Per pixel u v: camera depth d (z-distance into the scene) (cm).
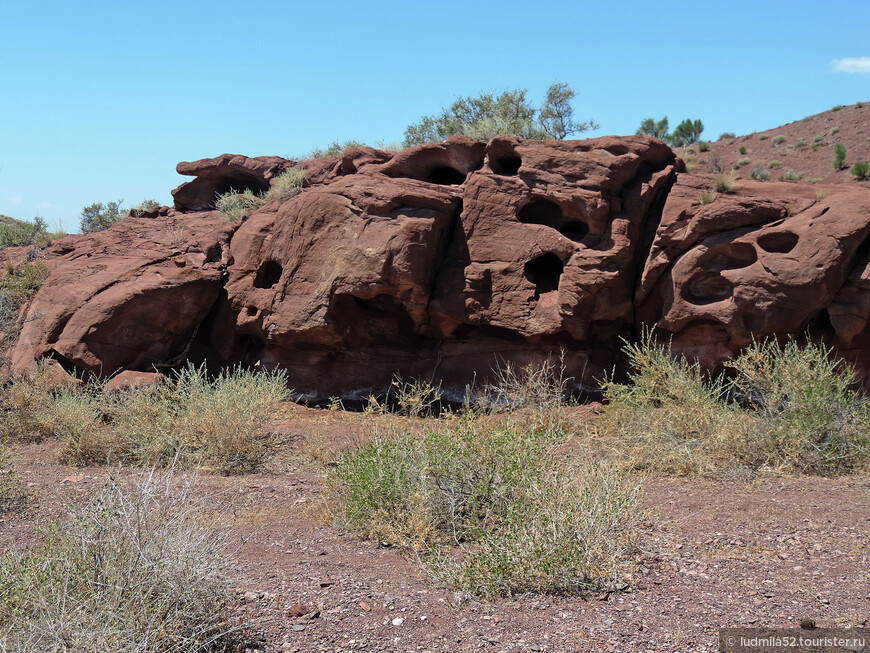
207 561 400
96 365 1434
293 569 533
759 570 509
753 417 930
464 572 486
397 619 433
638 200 1304
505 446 632
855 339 1166
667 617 428
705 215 1221
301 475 909
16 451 1050
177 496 490
